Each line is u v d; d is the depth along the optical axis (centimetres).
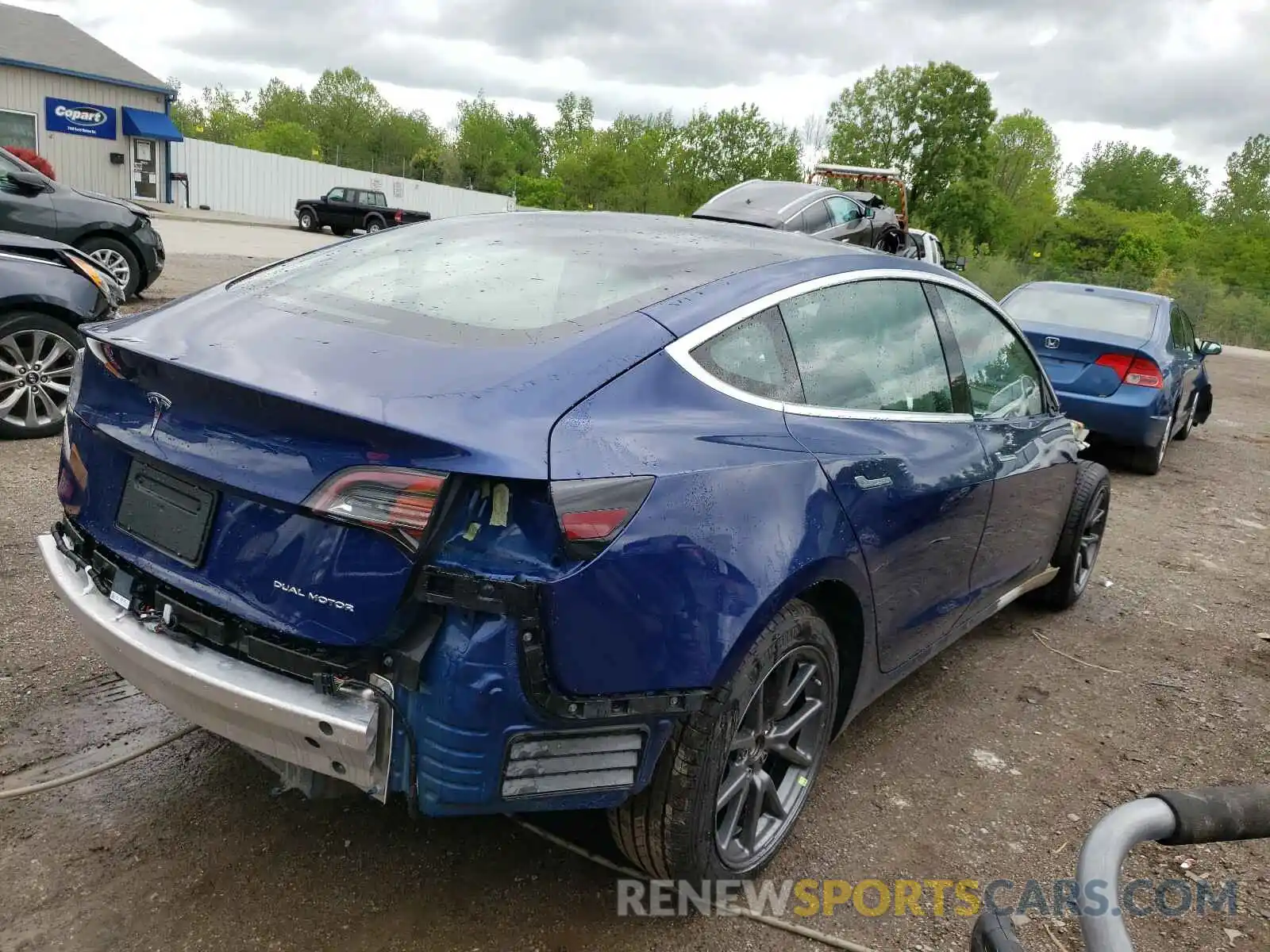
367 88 8750
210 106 9156
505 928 237
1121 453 926
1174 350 866
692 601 211
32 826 260
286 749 206
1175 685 423
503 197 5028
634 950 235
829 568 248
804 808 299
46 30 3041
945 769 336
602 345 225
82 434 247
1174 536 676
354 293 263
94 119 3027
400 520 188
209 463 208
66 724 307
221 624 209
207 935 227
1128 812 132
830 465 255
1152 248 6544
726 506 220
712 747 223
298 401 193
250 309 252
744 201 1263
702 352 240
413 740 197
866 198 1427
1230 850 300
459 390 203
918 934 252
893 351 310
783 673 253
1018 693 404
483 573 188
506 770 198
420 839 267
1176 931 262
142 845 256
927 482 294
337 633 195
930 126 5891
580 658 197
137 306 1041
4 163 961
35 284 579
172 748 301
